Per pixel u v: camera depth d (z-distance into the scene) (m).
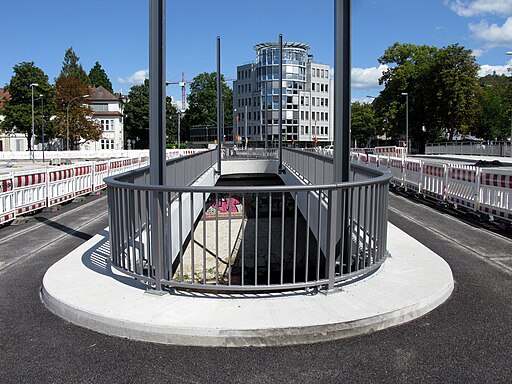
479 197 10.60
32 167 41.50
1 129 66.50
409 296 4.79
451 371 3.56
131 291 5.04
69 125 69.56
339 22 5.72
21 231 9.68
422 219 10.72
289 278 9.84
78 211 12.73
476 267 6.50
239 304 4.57
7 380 3.49
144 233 6.68
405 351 3.88
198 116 117.31
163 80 5.71
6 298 5.35
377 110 67.06
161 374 3.55
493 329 4.30
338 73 5.80
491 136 74.12
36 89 65.38
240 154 54.72
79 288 5.16
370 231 5.49
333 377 3.48
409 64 63.62
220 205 16.33
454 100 57.72
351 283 5.21
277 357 3.79
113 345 4.05
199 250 12.12
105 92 94.62
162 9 5.65
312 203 8.93
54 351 3.95
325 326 4.09
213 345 4.00
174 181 10.18
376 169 6.53
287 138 104.12
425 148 65.06
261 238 13.53
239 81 112.25
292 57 104.38
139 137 106.25
